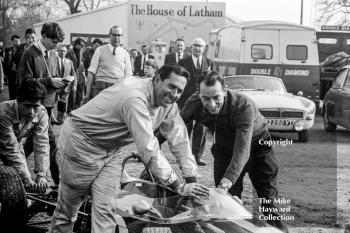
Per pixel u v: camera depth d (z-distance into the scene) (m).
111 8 34.56
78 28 34.88
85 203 5.97
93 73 11.90
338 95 16.48
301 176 9.93
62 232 5.38
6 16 55.06
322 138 15.37
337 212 7.57
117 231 5.08
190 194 4.82
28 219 6.49
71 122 5.11
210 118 6.10
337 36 21.70
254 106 6.10
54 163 7.11
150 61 10.90
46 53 8.60
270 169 6.39
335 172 10.40
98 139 5.04
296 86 20.72
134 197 5.35
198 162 10.91
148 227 4.73
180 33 23.56
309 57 20.67
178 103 12.16
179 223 4.75
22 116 6.23
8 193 5.94
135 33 23.45
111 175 5.13
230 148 6.29
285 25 20.56
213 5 23.38
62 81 8.13
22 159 6.34
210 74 5.73
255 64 20.47
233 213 4.87
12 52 18.11
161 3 23.33
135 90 4.84
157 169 4.76
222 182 5.70
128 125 4.83
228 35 21.58
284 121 13.95
